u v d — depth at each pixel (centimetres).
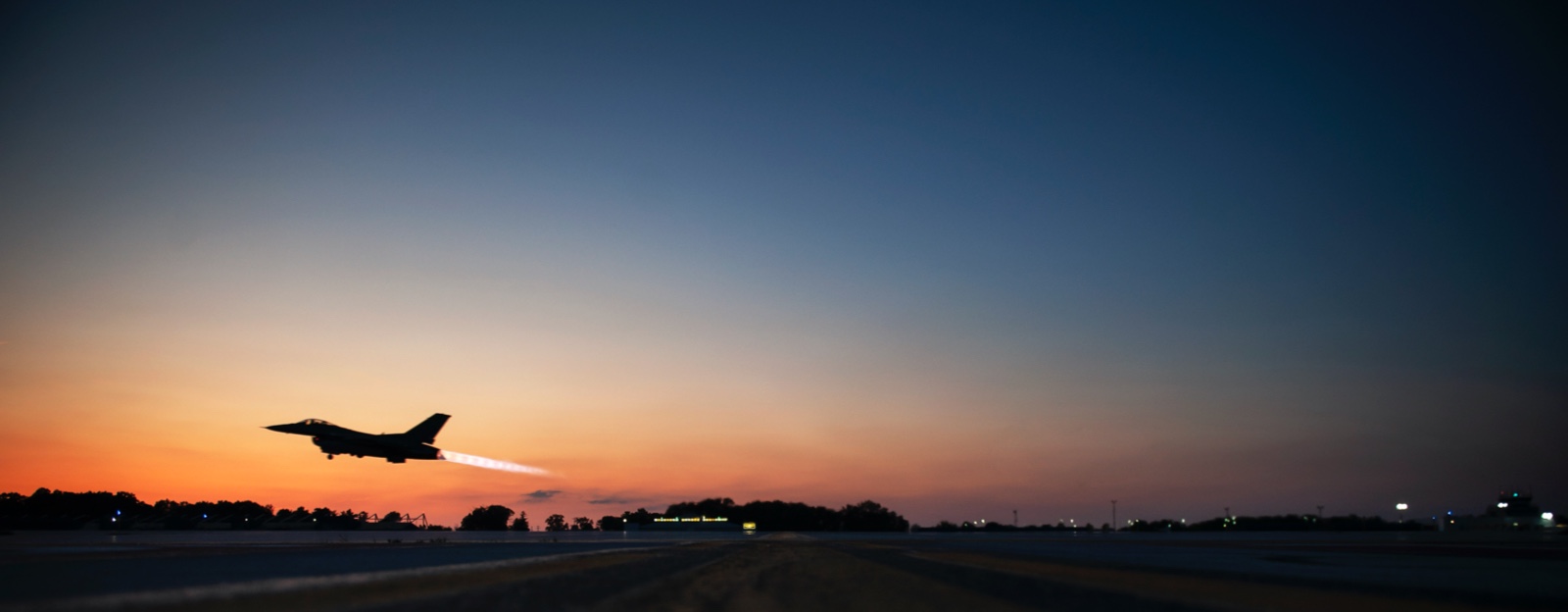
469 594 3581
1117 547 10506
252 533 13862
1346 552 8812
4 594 3338
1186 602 3534
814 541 13275
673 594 3669
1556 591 4122
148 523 18388
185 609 2950
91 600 3134
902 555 7669
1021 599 3591
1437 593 3969
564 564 5716
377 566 5188
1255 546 10875
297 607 3064
